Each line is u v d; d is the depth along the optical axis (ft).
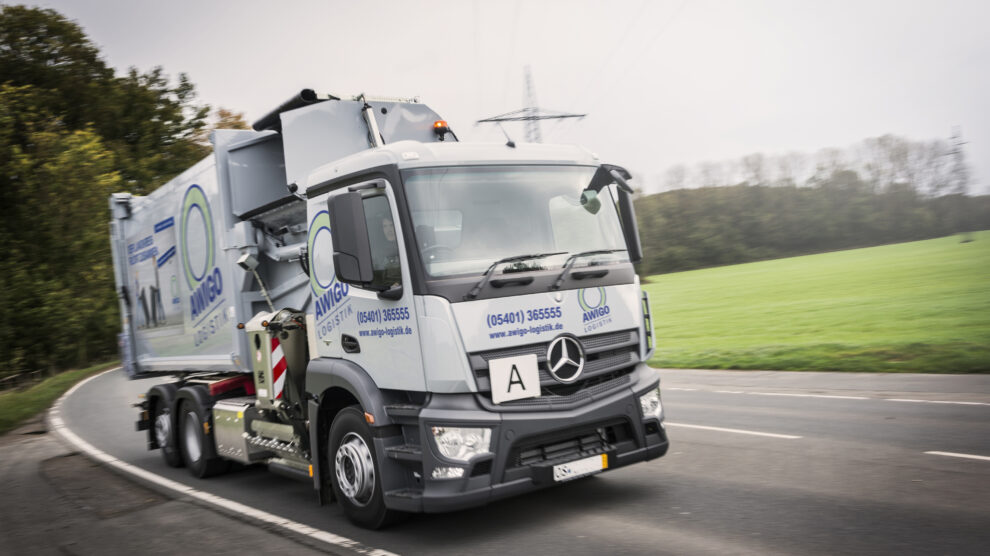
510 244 18.28
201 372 31.55
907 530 15.90
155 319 34.06
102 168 124.47
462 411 17.12
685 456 24.85
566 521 18.67
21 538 22.08
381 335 18.67
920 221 315.78
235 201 25.80
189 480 28.78
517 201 18.76
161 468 31.81
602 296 19.10
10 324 115.75
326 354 20.95
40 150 120.57
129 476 30.53
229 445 26.81
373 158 18.65
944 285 119.96
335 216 17.85
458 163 18.44
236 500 24.57
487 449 17.07
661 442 19.67
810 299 123.44
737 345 69.51
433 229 17.74
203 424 28.22
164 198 31.78
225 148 26.30
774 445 25.54
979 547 14.65
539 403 17.72
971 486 18.86
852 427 27.68
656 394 19.97
